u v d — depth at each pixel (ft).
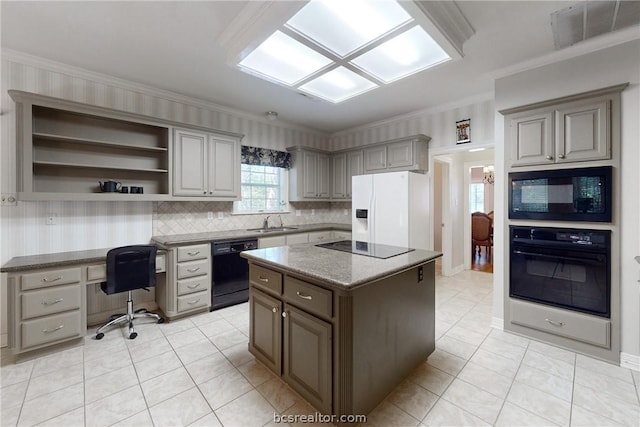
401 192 11.85
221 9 6.38
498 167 9.12
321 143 17.39
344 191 15.72
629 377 6.57
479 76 9.58
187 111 11.78
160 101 11.03
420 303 6.93
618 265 7.04
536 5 6.20
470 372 6.79
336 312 5.07
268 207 15.06
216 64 8.95
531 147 8.23
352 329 5.03
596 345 7.32
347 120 14.82
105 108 8.91
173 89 10.83
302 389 5.77
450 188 15.60
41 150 8.73
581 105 7.43
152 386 6.30
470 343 8.18
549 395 5.98
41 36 7.46
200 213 12.27
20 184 7.80
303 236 14.12
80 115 9.02
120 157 10.17
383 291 5.75
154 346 8.07
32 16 6.63
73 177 9.26
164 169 10.57
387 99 11.78
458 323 9.53
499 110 8.95
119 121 9.91
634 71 6.86
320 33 5.94
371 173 14.24
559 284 7.89
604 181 7.12
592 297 7.38
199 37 7.49
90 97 9.49
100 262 8.45
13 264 7.33
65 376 6.65
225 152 11.85
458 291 12.92
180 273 9.85
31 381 6.46
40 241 8.67
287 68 7.36
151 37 7.52
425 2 5.29
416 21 5.54
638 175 6.81
